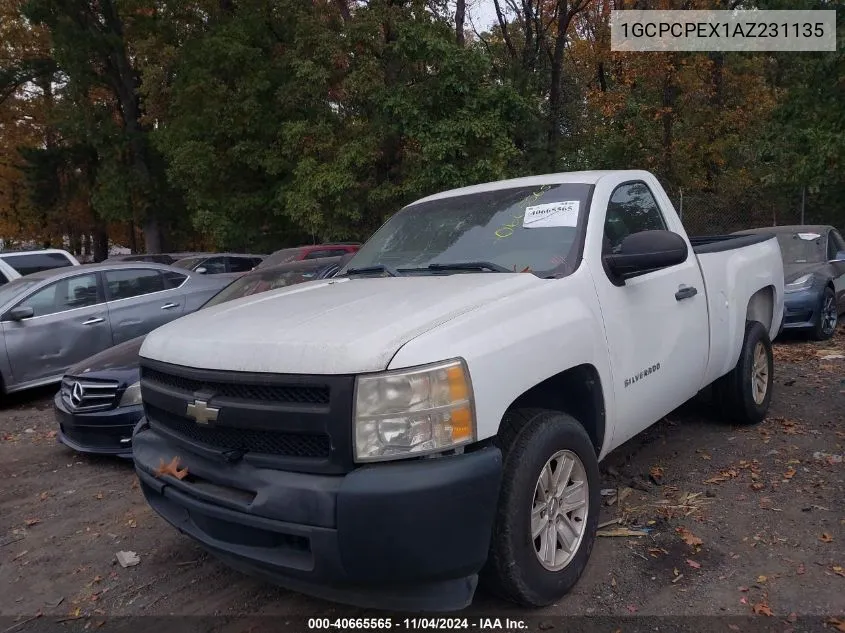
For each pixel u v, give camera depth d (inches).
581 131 853.8
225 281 420.2
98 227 1352.1
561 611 123.1
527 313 122.5
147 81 884.0
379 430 101.0
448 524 99.7
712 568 135.0
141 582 149.3
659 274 163.9
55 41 982.4
